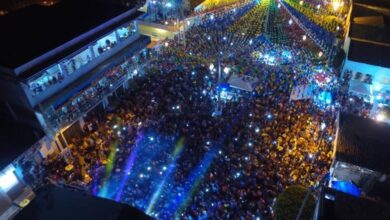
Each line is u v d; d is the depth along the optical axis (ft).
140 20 113.60
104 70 83.41
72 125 78.33
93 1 93.97
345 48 100.32
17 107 71.15
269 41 119.24
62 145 75.87
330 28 124.98
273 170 65.16
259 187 61.82
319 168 64.28
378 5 117.19
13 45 70.44
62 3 92.68
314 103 84.69
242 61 104.27
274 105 84.48
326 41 116.98
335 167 58.70
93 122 82.74
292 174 63.41
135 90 95.30
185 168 67.97
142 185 65.57
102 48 85.30
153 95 90.68
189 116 82.17
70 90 74.90
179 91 91.81
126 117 83.15
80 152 74.13
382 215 38.60
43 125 70.38
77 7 89.61
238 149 71.15
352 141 60.59
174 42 114.11
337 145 59.82
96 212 32.63
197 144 73.72
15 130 70.18
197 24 130.93
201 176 66.03
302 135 73.36
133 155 72.38
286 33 125.18
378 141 60.49
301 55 108.27
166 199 62.54
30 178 66.69
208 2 136.05
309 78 95.25
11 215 62.39
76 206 33.47
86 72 81.35
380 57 88.99
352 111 80.94
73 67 77.41
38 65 66.18
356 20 108.47
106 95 85.10
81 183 64.54
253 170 65.57
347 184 55.98
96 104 81.82
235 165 67.26
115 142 75.82
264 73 98.07
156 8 116.16
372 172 55.93
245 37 121.49
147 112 84.02
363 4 117.60
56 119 71.36
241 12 142.51
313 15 138.41
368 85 89.35
